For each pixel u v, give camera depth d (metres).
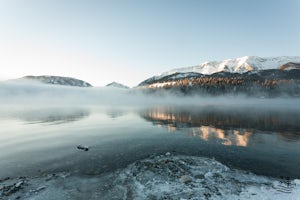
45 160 23.30
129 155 25.00
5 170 20.36
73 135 37.62
